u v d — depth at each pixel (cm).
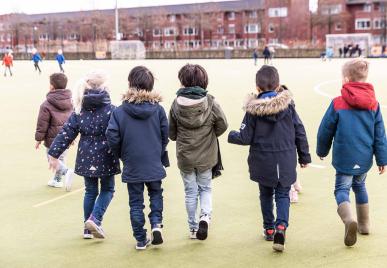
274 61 4656
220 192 601
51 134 577
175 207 549
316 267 396
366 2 7938
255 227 486
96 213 439
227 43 9069
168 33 9356
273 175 416
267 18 8631
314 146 843
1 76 2906
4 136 998
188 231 479
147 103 421
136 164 418
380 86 1789
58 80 574
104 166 436
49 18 10200
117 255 428
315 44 6969
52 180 641
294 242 446
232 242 450
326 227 479
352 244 414
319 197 571
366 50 5862
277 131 414
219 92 1750
